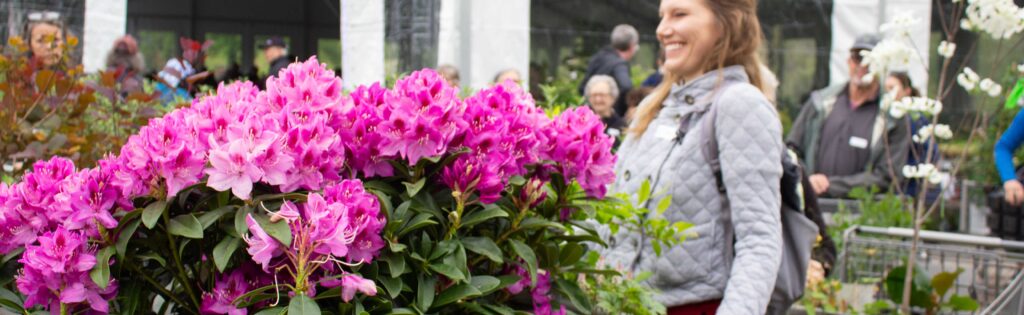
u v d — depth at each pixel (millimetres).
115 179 2076
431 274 2246
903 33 5930
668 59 3369
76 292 2045
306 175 2121
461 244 2234
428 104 2256
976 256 6023
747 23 3322
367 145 2260
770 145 3066
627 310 3000
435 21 10805
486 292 2273
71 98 4445
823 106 9375
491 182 2242
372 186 2242
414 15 10711
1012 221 8852
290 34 16891
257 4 16578
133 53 8555
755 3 3350
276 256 2062
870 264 6582
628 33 10172
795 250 3326
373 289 1953
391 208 2213
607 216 3018
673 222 3180
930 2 12555
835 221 8102
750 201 3031
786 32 12984
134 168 2064
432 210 2275
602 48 11352
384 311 2152
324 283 2062
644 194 3072
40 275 2057
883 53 5953
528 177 2545
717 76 3271
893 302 6215
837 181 9094
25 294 2111
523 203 2398
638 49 12453
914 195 9195
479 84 11414
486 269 2479
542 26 12062
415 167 2266
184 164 2049
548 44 12109
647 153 3340
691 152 3178
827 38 12930
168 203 2070
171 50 16000
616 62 10102
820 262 5125
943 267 6137
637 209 2971
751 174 3043
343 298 1960
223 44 16406
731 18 3299
